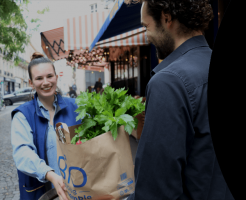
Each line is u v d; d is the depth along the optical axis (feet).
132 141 17.01
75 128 3.63
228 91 1.74
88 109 3.48
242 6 1.61
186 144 2.24
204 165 2.24
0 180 11.64
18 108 4.37
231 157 1.72
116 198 3.04
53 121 4.58
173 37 2.70
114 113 3.48
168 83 2.22
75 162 2.93
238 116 1.71
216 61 1.74
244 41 1.68
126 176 3.13
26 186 4.20
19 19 28.17
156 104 2.19
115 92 3.60
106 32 15.19
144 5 2.73
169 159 2.07
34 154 3.90
